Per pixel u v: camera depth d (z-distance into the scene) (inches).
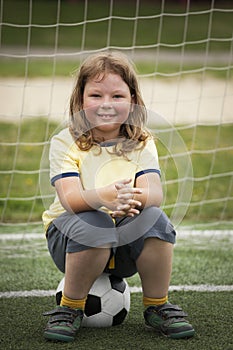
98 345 177.5
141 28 808.3
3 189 344.5
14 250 275.1
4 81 558.6
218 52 688.4
